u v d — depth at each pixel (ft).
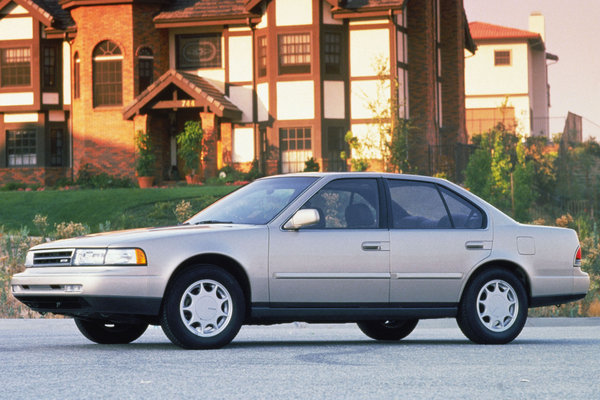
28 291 43.57
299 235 44.68
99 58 189.47
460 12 216.33
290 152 183.73
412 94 191.01
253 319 44.47
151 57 189.67
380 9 178.91
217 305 42.93
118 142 188.34
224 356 40.06
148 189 161.68
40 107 199.72
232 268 44.09
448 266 47.09
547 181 189.16
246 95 187.62
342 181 46.70
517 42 319.68
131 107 182.29
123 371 35.06
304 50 182.39
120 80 188.65
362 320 46.50
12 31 200.95
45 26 199.72
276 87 183.21
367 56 181.88
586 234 95.91
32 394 29.63
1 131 204.44
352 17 181.37
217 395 29.50
